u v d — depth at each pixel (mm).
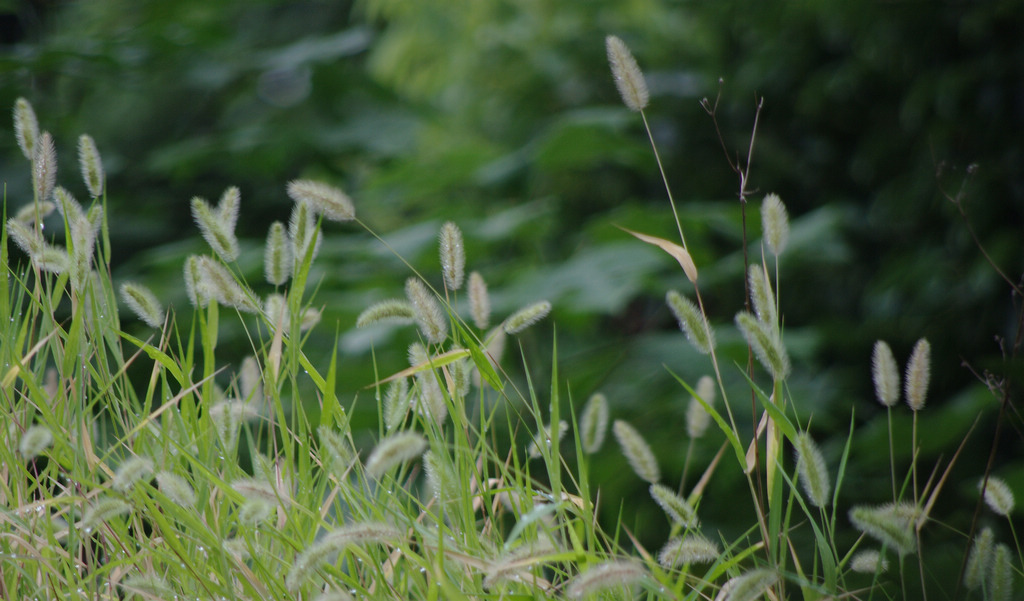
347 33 8227
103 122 8102
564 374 5363
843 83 7891
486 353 3021
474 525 2938
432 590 2865
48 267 3020
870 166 8156
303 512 2941
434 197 8258
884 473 5727
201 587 2951
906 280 7465
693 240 6262
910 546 2865
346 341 4812
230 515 2990
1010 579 2904
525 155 6996
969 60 7371
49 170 3039
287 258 3041
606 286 5203
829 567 2877
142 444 3000
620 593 2910
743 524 5398
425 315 2996
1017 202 7109
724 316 8016
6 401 3000
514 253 7500
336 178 8156
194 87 7824
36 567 2982
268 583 2914
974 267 6898
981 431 5648
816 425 6043
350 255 5730
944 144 7477
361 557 2908
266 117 7832
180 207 7363
